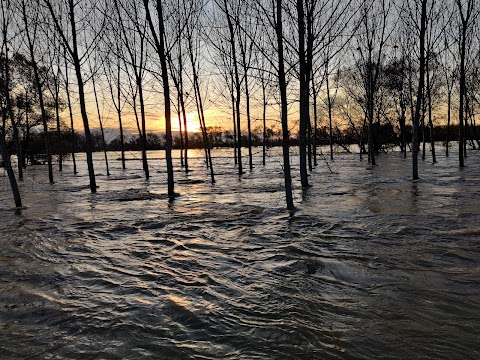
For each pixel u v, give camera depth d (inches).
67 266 201.5
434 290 148.6
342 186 519.5
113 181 762.2
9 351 115.5
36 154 1862.7
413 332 117.2
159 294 158.4
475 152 1346.0
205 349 112.5
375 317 128.3
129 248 235.0
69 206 431.5
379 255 196.4
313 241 231.3
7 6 496.7
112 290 164.9
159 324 130.5
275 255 206.8
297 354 107.3
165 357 108.8
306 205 368.2
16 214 386.6
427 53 536.4
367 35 809.5
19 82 945.5
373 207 339.6
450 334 115.1
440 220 273.0
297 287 158.9
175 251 225.0
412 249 204.8
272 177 720.3
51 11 495.8
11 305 151.8
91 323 132.9
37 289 168.9
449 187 462.6
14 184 429.7
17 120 1119.6
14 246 248.5
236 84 735.7
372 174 690.2
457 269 171.0
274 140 1223.5
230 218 319.0
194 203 418.9
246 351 110.2
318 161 1240.2
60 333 126.3
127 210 386.0
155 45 474.0
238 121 781.9
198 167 1143.6
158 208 392.5
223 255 212.4
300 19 376.2
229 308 141.3
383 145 1722.4
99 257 217.2
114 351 113.4
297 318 130.0
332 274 172.1
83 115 553.9
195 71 640.4
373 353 106.3
